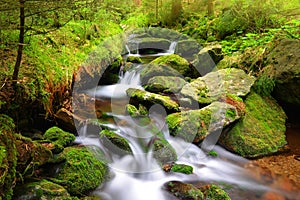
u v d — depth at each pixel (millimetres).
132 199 2475
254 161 3168
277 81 3836
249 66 4551
